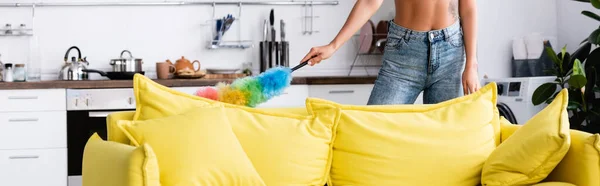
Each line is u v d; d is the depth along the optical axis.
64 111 4.43
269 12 5.17
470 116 2.79
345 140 2.69
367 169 2.64
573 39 4.96
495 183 2.51
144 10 5.05
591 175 2.36
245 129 2.57
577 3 4.90
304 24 5.22
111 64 4.86
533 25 5.08
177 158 2.28
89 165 2.47
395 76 3.12
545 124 2.45
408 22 3.07
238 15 5.14
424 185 2.63
